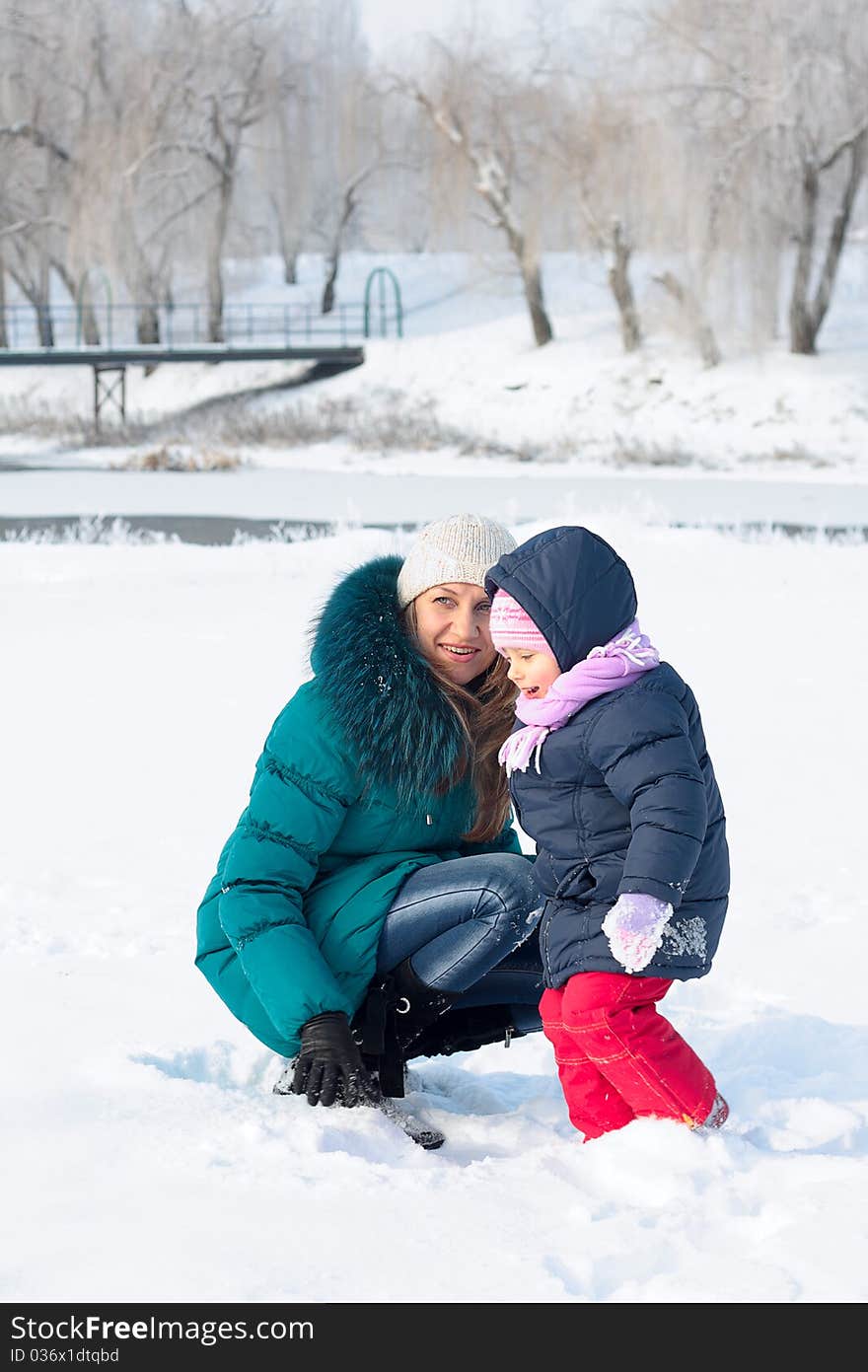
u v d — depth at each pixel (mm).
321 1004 2949
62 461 39438
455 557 3111
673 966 2822
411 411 44000
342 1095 2934
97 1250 2322
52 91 48219
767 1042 3512
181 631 11234
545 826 2961
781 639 10734
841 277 47188
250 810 3146
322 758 3092
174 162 48406
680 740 2816
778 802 6410
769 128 38031
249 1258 2283
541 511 24172
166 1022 3637
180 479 32031
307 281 63656
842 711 8297
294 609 12375
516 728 3090
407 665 3074
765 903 4922
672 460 36719
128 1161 2686
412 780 3107
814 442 37375
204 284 55219
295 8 49719
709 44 38312
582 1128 2992
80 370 54875
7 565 15039
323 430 43531
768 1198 2529
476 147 45156
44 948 4375
